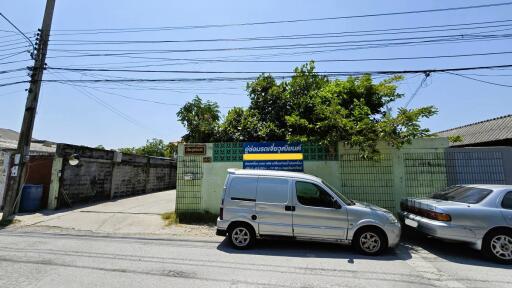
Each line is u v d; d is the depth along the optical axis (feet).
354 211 23.12
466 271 19.25
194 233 29.86
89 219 34.94
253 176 24.97
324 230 23.18
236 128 40.16
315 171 34.63
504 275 18.51
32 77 37.32
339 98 36.17
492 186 23.50
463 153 33.14
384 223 22.71
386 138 30.83
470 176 32.73
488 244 21.34
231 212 24.23
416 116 30.60
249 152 35.60
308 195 24.03
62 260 19.99
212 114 42.96
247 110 40.98
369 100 37.60
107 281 16.25
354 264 20.38
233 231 24.06
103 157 51.31
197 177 35.86
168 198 55.57
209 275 17.57
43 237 27.22
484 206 21.97
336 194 24.38
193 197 35.63
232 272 18.20
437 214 22.21
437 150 33.53
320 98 36.01
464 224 21.58
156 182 74.23
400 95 37.22
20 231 29.89
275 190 24.31
